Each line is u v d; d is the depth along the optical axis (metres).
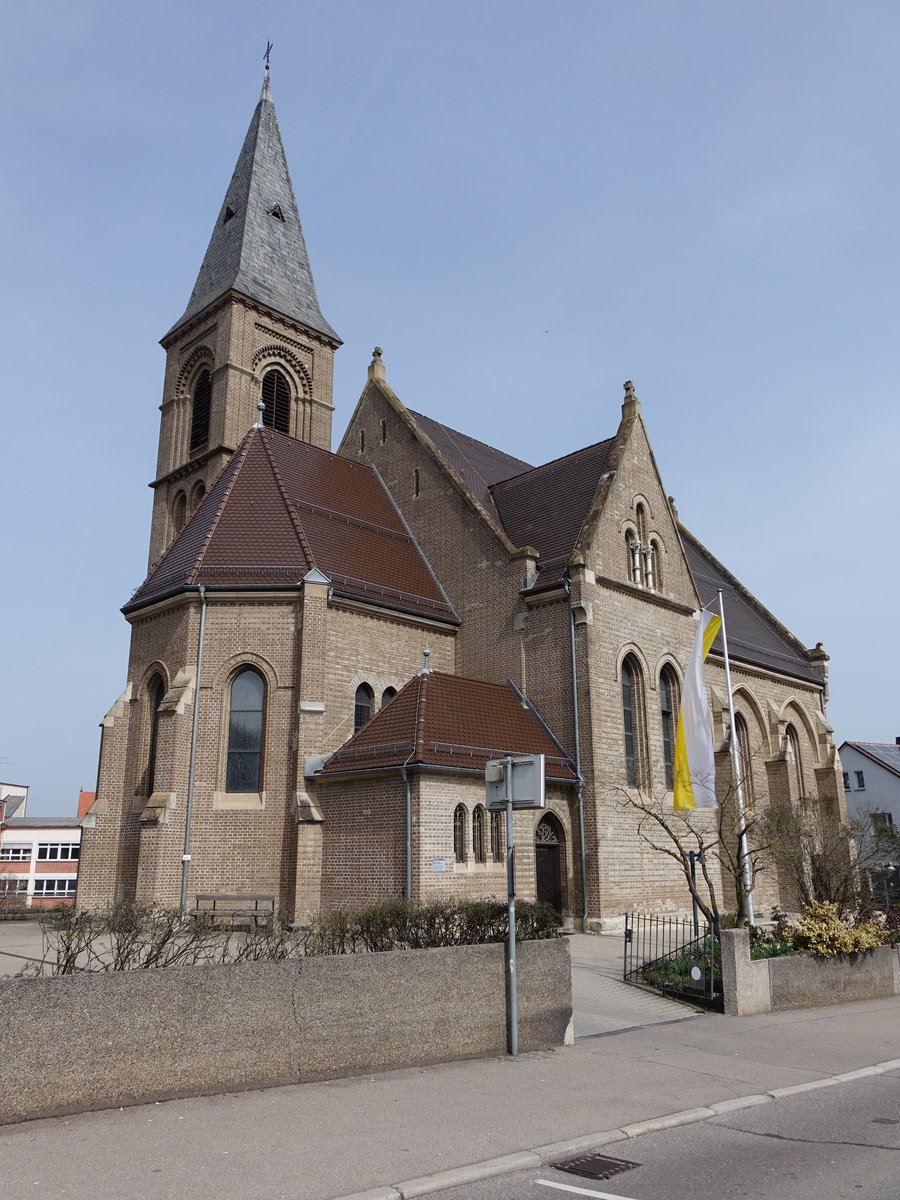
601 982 21.12
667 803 33.47
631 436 36.81
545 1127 10.19
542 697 32.34
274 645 29.66
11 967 19.64
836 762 49.34
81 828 29.70
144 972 10.77
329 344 51.62
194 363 49.47
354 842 26.66
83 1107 10.11
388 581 34.47
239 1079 11.26
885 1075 13.75
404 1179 8.39
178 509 47.88
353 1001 12.47
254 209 51.34
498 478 43.91
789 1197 8.24
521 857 27.75
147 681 31.30
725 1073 13.32
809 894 29.59
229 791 28.83
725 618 48.62
